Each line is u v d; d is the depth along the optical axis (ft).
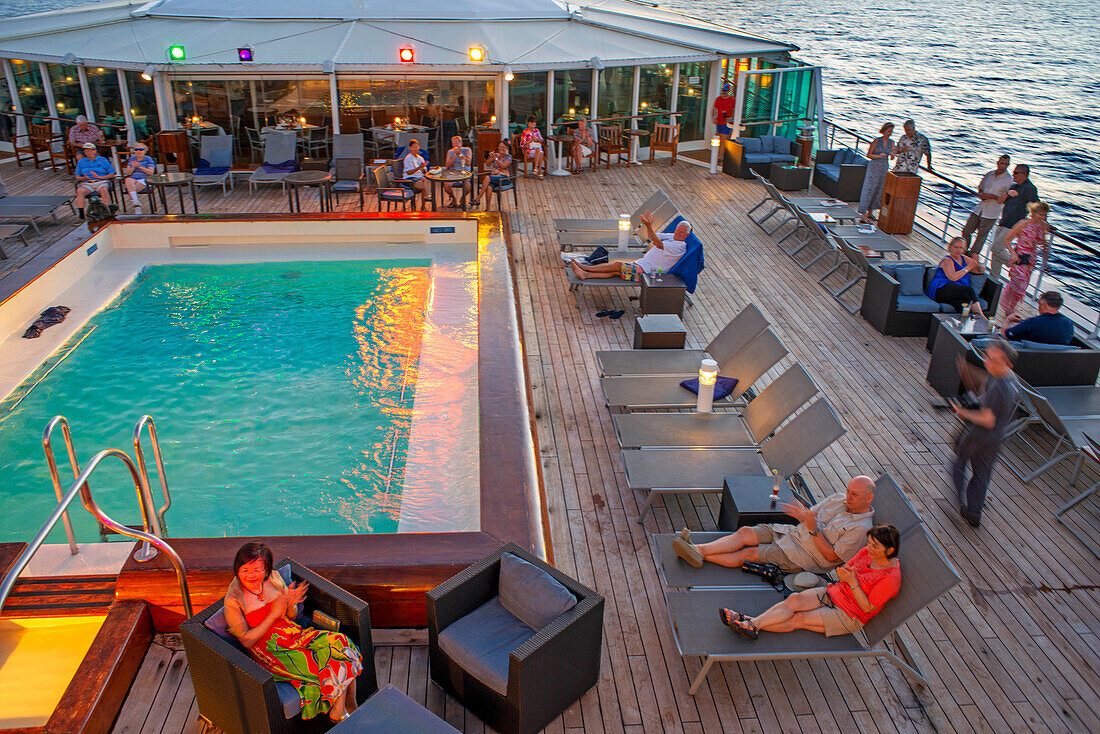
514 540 17.04
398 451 24.77
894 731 14.85
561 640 13.82
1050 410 21.67
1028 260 30.12
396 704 12.69
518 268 38.32
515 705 13.57
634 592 18.30
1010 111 153.79
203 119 53.36
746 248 41.73
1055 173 111.45
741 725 14.87
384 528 21.11
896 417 25.93
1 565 16.93
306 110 54.13
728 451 21.40
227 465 23.93
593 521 20.74
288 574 14.78
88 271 38.58
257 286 37.88
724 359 26.17
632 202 49.37
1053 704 15.56
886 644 16.79
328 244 43.11
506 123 55.72
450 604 14.71
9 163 54.54
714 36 62.64
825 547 16.62
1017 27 295.69
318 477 23.36
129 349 31.40
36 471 23.75
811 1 402.72
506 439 21.20
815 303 34.96
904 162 42.39
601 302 34.68
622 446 21.57
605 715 14.98
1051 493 22.13
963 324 27.81
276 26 57.57
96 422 26.27
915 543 15.57
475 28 58.39
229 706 13.39
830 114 147.33
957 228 43.45
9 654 15.56
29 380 28.73
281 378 29.27
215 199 48.37
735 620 15.30
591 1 75.25
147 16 59.06
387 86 54.39
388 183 44.93
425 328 32.76
